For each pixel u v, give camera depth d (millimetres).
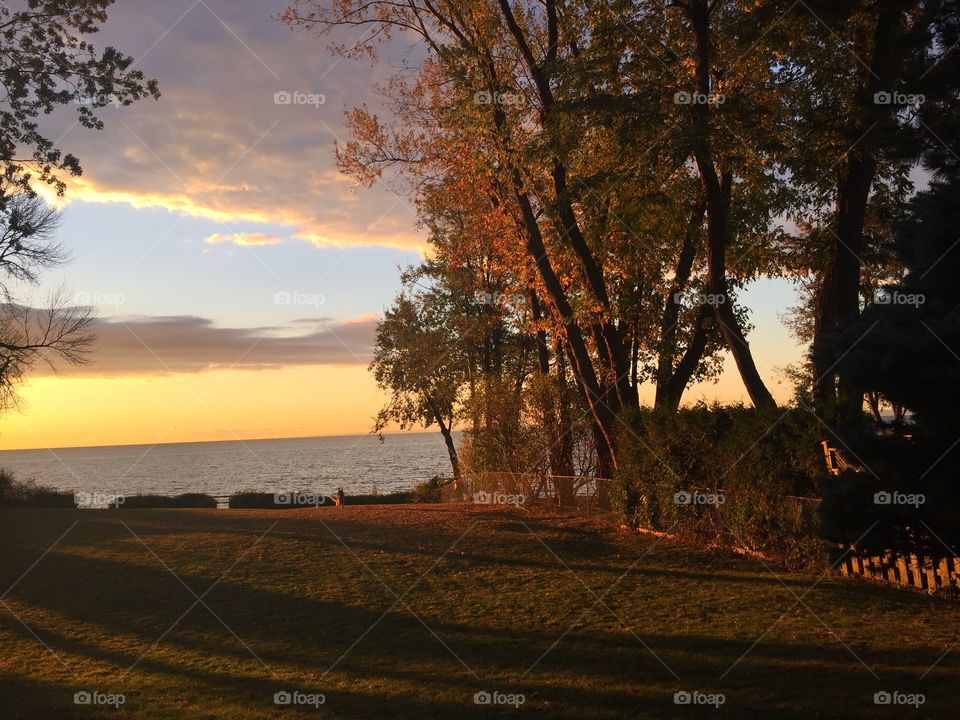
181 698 8781
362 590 14406
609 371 25500
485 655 10062
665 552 17094
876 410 10336
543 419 31250
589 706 7879
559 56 23062
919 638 9633
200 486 97312
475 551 18031
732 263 25328
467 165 26875
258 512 27828
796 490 14719
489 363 46469
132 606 13617
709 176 20438
